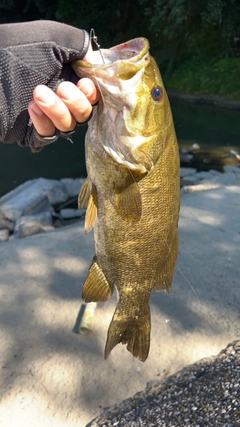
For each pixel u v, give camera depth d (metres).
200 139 1.79
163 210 0.27
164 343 0.52
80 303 0.59
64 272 0.65
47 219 1.05
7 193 1.25
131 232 0.27
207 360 0.50
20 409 0.46
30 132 0.25
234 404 0.44
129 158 0.26
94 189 0.27
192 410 0.44
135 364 0.50
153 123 0.26
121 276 0.29
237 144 1.72
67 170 1.47
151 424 0.43
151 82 0.25
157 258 0.29
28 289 0.62
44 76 0.24
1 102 0.24
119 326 0.30
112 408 0.46
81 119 0.23
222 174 1.28
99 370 0.50
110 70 0.24
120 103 0.25
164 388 0.47
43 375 0.49
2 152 1.64
